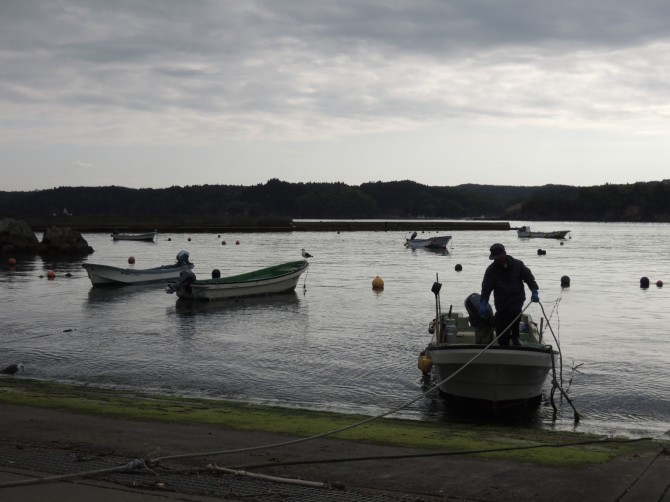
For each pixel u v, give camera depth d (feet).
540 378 39.47
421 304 87.71
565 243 285.84
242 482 20.21
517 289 38.27
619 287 111.55
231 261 168.45
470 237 347.77
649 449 25.43
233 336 63.57
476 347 37.42
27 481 19.44
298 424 29.60
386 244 251.39
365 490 19.56
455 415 37.96
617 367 50.57
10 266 152.15
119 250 211.61
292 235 325.42
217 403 37.45
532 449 24.68
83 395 38.24
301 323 71.77
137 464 21.15
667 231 462.60
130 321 73.36
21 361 51.80
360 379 46.37
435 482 20.25
